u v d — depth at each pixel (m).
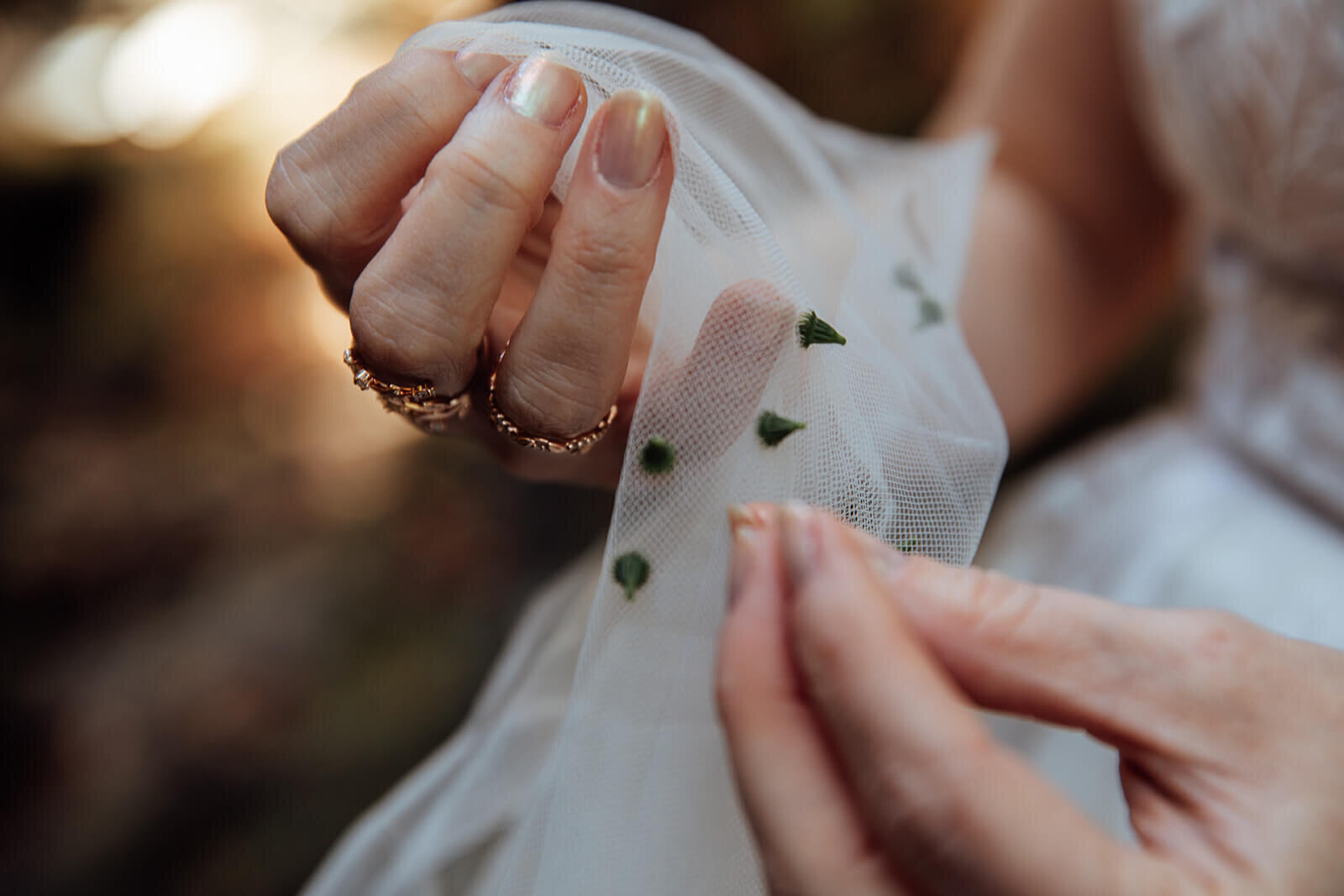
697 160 0.27
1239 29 0.35
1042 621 0.24
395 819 0.34
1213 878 0.23
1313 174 0.34
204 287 1.26
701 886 0.28
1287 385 0.38
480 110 0.25
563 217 0.25
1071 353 0.44
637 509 0.27
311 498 1.08
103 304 1.24
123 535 1.07
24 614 1.02
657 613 0.27
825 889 0.22
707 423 0.27
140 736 0.89
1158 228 0.46
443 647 0.89
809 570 0.23
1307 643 0.25
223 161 1.28
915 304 0.30
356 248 0.27
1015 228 0.42
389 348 0.26
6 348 1.22
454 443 1.05
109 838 0.84
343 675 0.90
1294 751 0.23
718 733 0.28
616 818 0.27
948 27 0.84
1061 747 0.37
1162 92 0.39
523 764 0.33
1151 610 0.25
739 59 0.85
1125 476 0.44
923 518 0.28
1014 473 0.77
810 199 0.33
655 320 0.29
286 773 0.85
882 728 0.22
